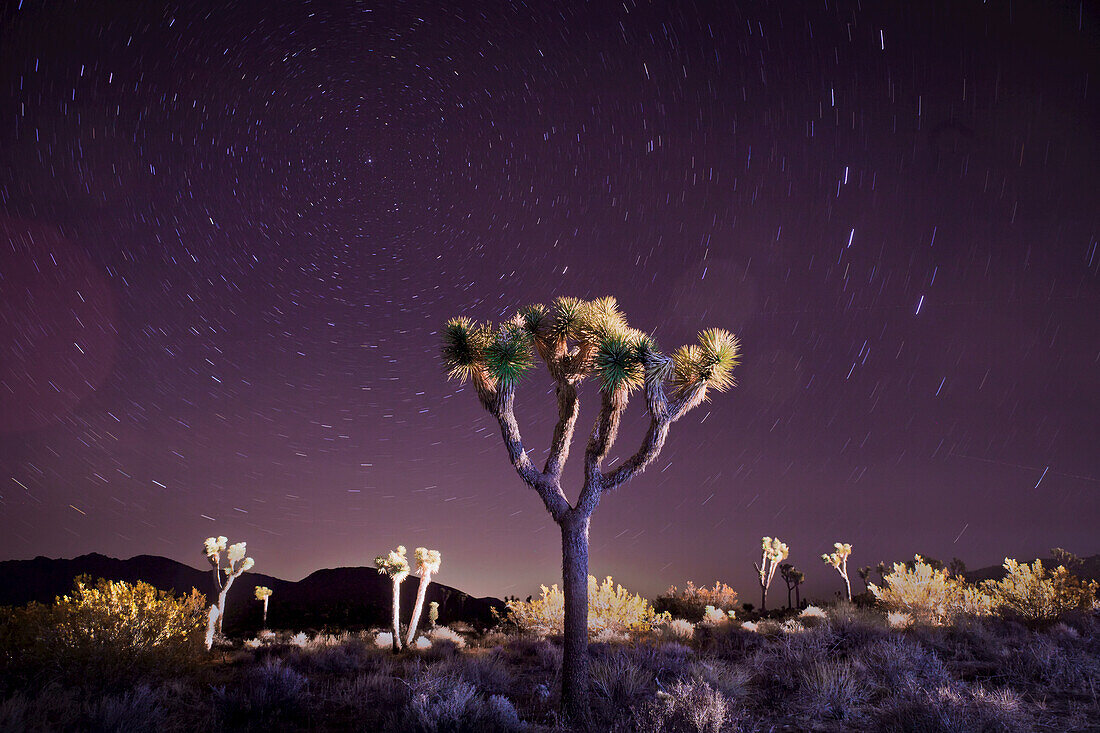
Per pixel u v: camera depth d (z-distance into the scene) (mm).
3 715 7059
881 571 31781
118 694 9516
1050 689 8086
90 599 11414
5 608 11680
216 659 15023
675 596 31688
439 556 19219
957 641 12133
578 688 7730
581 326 9133
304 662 13852
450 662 12703
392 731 7027
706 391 8734
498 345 8688
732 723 6473
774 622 18625
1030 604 16453
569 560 8234
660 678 9758
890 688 8242
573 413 8930
